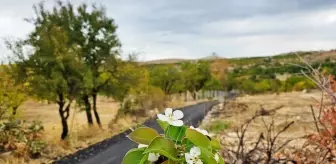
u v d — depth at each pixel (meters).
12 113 20.42
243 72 101.00
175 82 61.09
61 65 19.75
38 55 19.67
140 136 1.78
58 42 20.22
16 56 19.59
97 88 25.23
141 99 33.03
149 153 1.69
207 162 1.65
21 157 15.91
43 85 19.45
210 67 75.69
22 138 16.86
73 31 24.11
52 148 17.62
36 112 37.88
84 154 18.03
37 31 20.31
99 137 22.44
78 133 22.47
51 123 29.44
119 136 23.28
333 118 4.21
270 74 87.19
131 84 25.58
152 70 61.09
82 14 24.16
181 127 1.75
